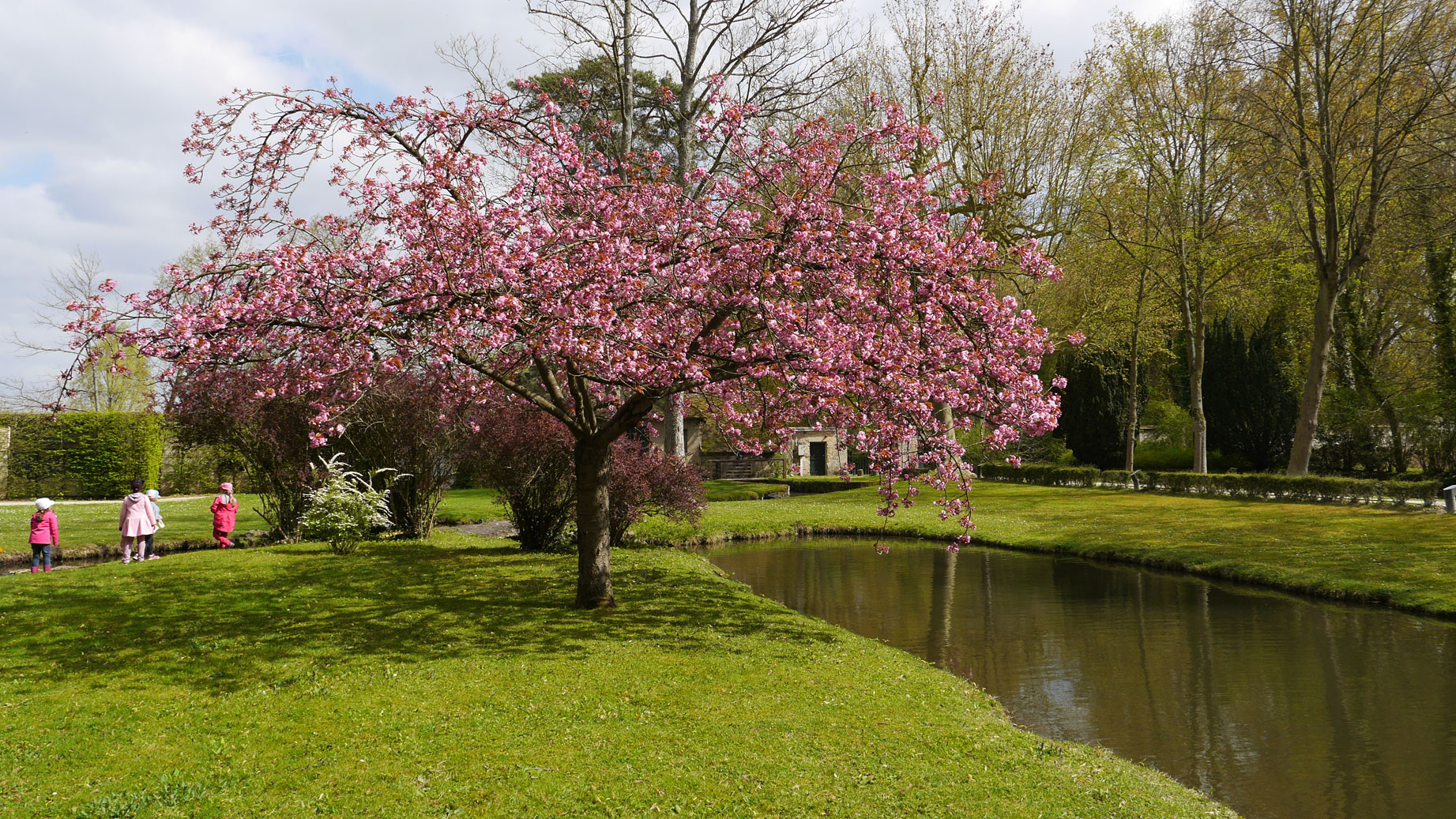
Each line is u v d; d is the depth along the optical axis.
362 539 16.20
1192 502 26.16
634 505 16.52
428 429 16.92
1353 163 27.47
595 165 11.54
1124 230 33.84
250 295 7.67
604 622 9.74
